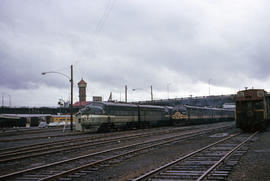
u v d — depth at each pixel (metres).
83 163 9.64
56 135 25.20
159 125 39.44
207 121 49.00
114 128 30.39
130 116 32.53
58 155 11.90
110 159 10.03
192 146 14.29
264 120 23.08
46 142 18.45
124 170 8.36
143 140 18.38
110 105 29.41
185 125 41.94
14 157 11.48
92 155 11.19
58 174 7.36
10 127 54.34
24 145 17.47
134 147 14.30
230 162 9.06
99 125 28.03
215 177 6.98
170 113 42.59
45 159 10.88
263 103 23.23
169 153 11.83
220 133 22.89
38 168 8.47
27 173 8.05
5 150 14.50
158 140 17.47
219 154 10.95
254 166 8.48
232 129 29.25
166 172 7.75
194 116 43.31
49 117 63.47
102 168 8.75
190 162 9.30
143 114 35.22
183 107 40.72
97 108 28.31
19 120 56.34
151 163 9.44
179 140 17.64
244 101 23.97
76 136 24.44
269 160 9.46
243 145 13.89
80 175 7.69
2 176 7.25
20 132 33.88
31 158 11.09
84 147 14.67
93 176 7.64
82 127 31.48
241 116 23.97
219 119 56.28
